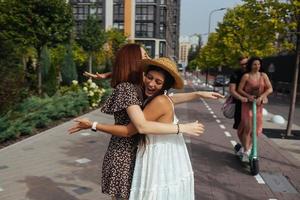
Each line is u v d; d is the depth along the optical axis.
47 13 15.62
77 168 6.51
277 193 5.63
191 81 53.00
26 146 8.03
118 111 3.11
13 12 15.37
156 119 3.02
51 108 10.93
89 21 26.88
